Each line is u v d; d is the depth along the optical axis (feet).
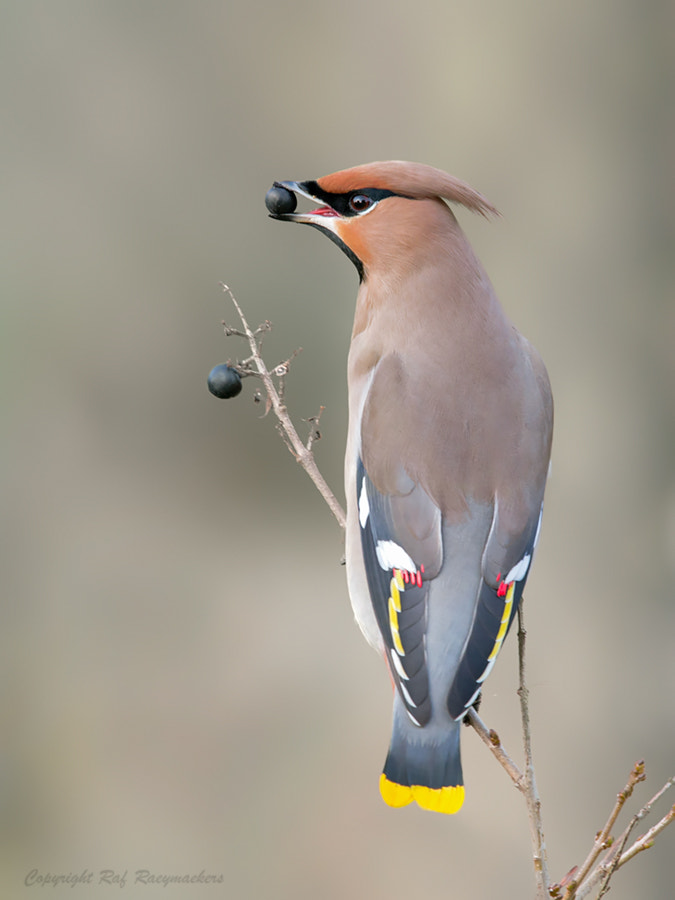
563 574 39.29
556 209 40.63
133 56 51.80
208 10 50.98
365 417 24.45
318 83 49.32
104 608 48.75
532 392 24.47
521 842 38.29
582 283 40.04
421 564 23.12
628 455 39.19
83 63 52.21
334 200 25.88
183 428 52.08
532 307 40.34
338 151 48.49
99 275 52.11
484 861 38.32
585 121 40.55
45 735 44.39
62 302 52.11
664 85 40.04
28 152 52.37
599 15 40.63
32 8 52.11
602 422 39.32
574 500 39.40
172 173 51.72
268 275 51.24
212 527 51.72
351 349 26.08
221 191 51.52
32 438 51.80
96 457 52.03
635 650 38.81
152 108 51.75
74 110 52.21
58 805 42.39
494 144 41.83
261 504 51.96
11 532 50.70
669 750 38.34
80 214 52.24
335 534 51.31
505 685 39.29
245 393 51.60
